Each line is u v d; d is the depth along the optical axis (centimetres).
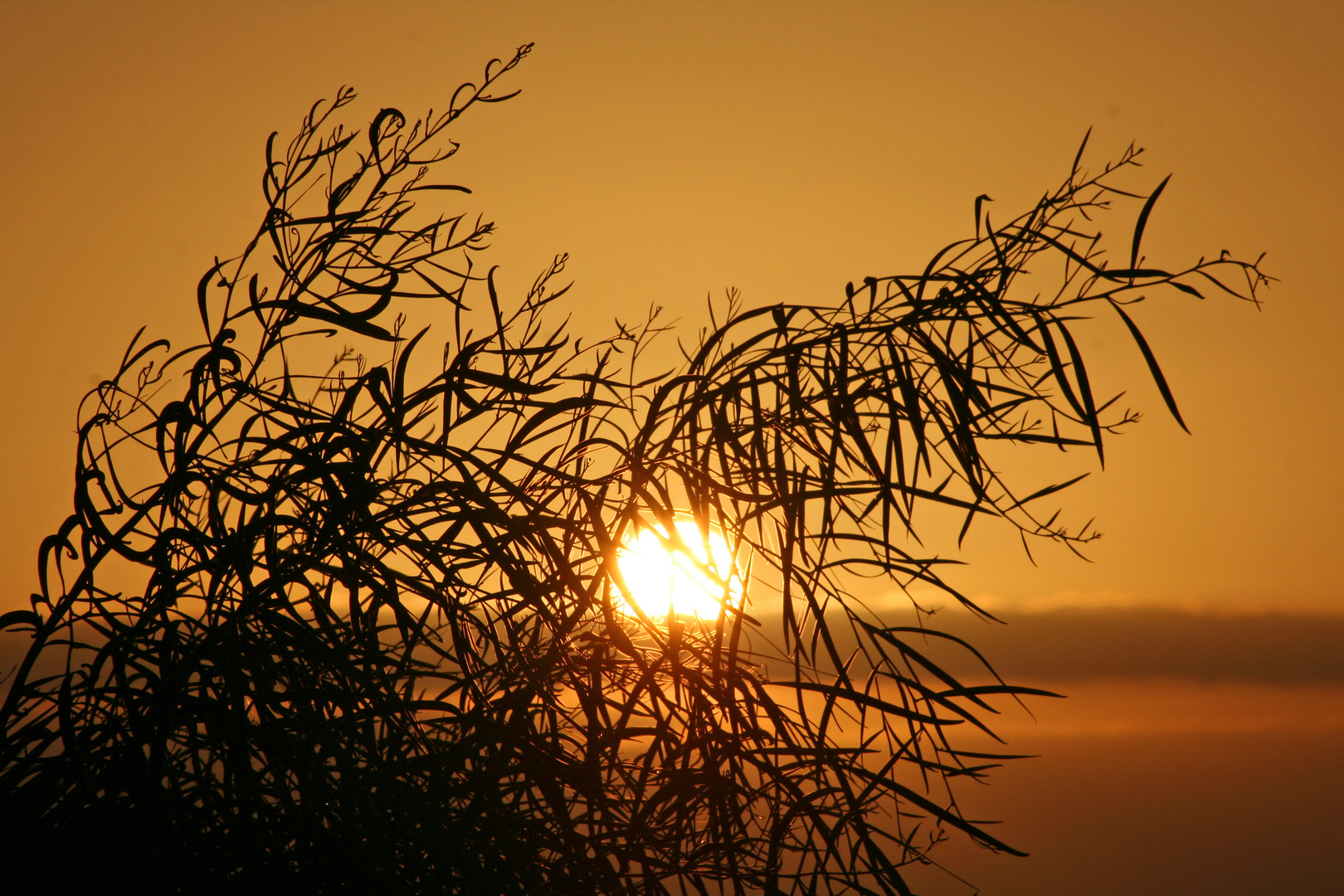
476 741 405
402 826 402
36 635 406
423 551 408
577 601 408
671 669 407
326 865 401
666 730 407
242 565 407
